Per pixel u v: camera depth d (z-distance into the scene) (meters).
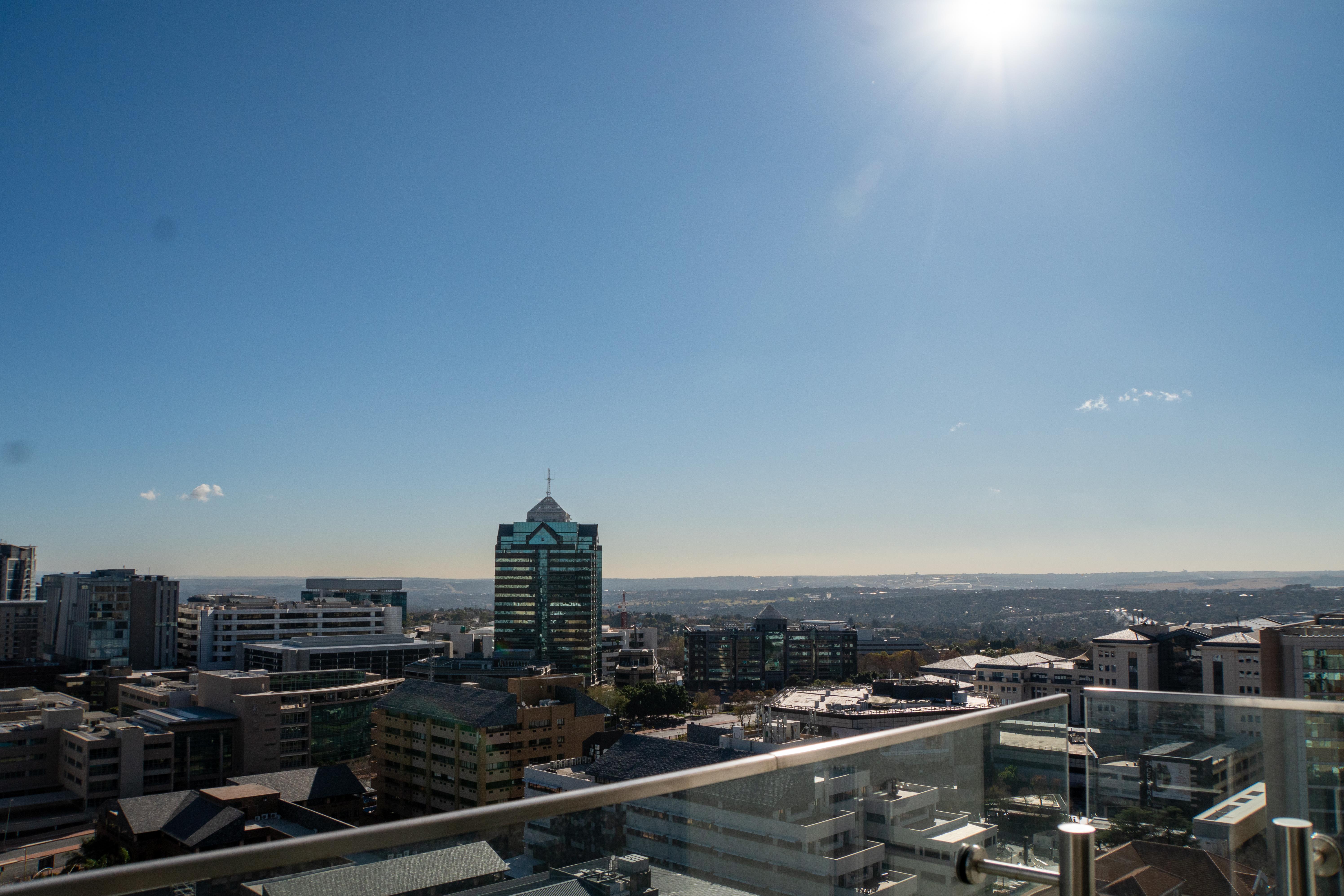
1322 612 172.50
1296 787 6.31
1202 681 108.75
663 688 151.62
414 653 179.00
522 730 89.56
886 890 4.74
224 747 107.06
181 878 2.62
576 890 3.51
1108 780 6.30
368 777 112.75
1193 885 6.22
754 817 4.18
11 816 96.19
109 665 169.12
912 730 4.98
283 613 191.88
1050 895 5.85
